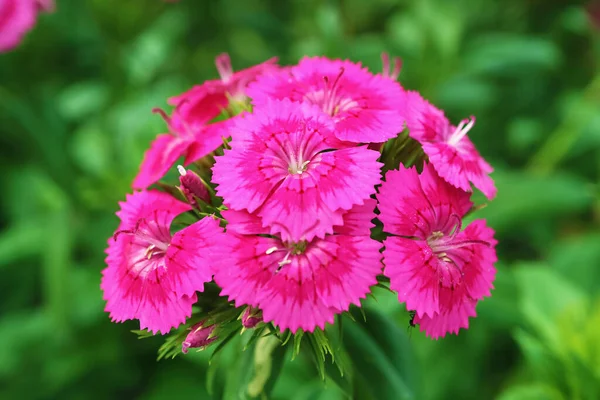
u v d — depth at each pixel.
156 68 0.37
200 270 0.17
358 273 0.17
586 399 0.21
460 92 0.35
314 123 0.18
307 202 0.17
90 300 0.28
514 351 0.28
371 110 0.19
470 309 0.18
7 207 0.35
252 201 0.17
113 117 0.33
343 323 0.20
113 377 0.30
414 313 0.18
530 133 0.35
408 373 0.21
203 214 0.18
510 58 0.33
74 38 0.37
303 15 0.38
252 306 0.17
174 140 0.20
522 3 0.39
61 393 0.30
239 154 0.18
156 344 0.29
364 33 0.41
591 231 0.34
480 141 0.36
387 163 0.19
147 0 0.36
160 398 0.28
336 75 0.19
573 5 0.38
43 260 0.30
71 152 0.33
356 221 0.17
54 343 0.29
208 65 0.40
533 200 0.27
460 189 0.18
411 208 0.18
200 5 0.41
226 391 0.20
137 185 0.20
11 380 0.29
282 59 0.38
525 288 0.25
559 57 0.35
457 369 0.26
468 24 0.38
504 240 0.34
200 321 0.18
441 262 0.18
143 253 0.18
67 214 0.30
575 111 0.32
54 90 0.36
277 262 0.17
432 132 0.19
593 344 0.22
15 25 0.29
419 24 0.34
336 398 0.24
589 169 0.36
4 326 0.30
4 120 0.32
